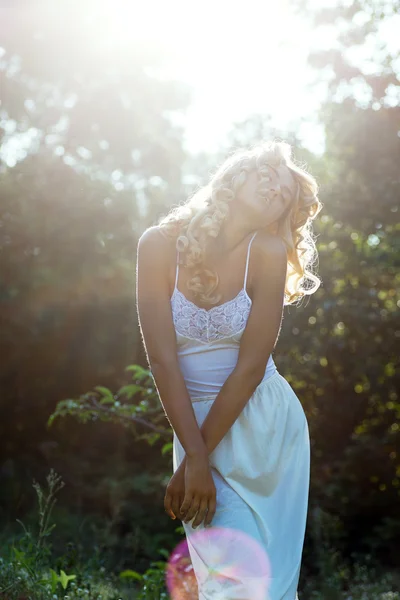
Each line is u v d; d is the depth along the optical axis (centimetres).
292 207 271
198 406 261
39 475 1438
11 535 679
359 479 1160
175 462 275
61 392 1515
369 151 1072
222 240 260
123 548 829
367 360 1121
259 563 252
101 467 1399
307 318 1128
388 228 1108
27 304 1445
